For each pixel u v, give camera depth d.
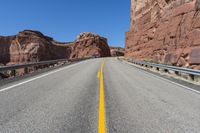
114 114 5.95
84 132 4.58
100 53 158.75
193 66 19.31
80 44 168.00
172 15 29.77
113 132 4.61
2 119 5.45
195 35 21.53
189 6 25.12
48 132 4.58
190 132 4.69
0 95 8.49
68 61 41.06
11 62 172.12
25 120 5.37
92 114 5.91
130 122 5.29
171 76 16.64
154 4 43.09
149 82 12.85
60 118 5.54
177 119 5.59
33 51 165.88
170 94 9.07
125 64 34.16
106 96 8.38
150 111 6.31
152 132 4.65
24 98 7.93
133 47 54.16
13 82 12.44
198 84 12.42
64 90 9.70
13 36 189.25
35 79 13.90
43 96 8.33
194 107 6.89
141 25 51.03
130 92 9.35
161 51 31.62
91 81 12.92
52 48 193.88
